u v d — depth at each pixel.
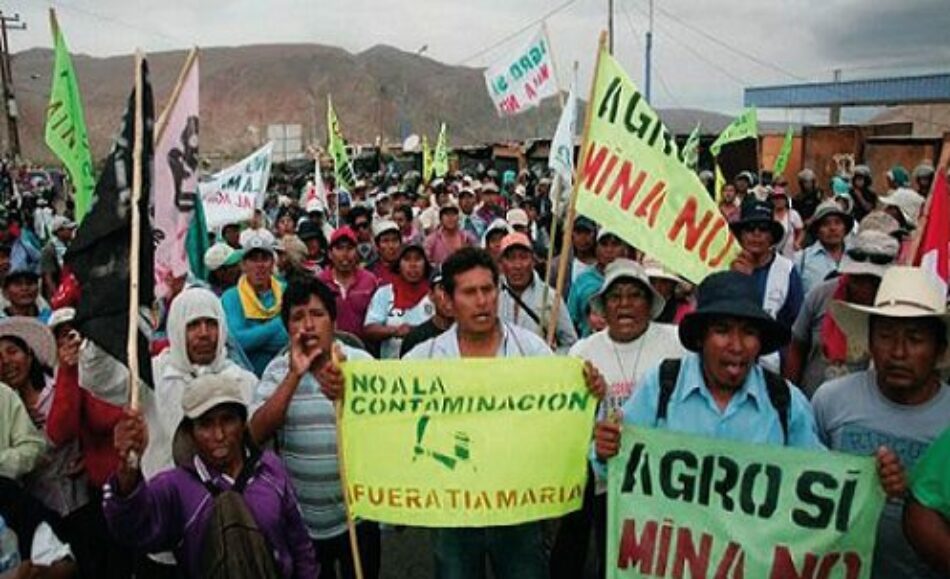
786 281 6.24
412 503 3.67
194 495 3.44
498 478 3.66
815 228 7.45
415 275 7.14
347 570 4.34
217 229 11.13
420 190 23.36
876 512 3.21
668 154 4.70
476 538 3.85
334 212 16.95
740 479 3.34
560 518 4.68
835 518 3.24
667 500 3.42
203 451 3.49
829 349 5.03
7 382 4.59
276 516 3.50
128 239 3.51
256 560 3.27
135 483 3.27
